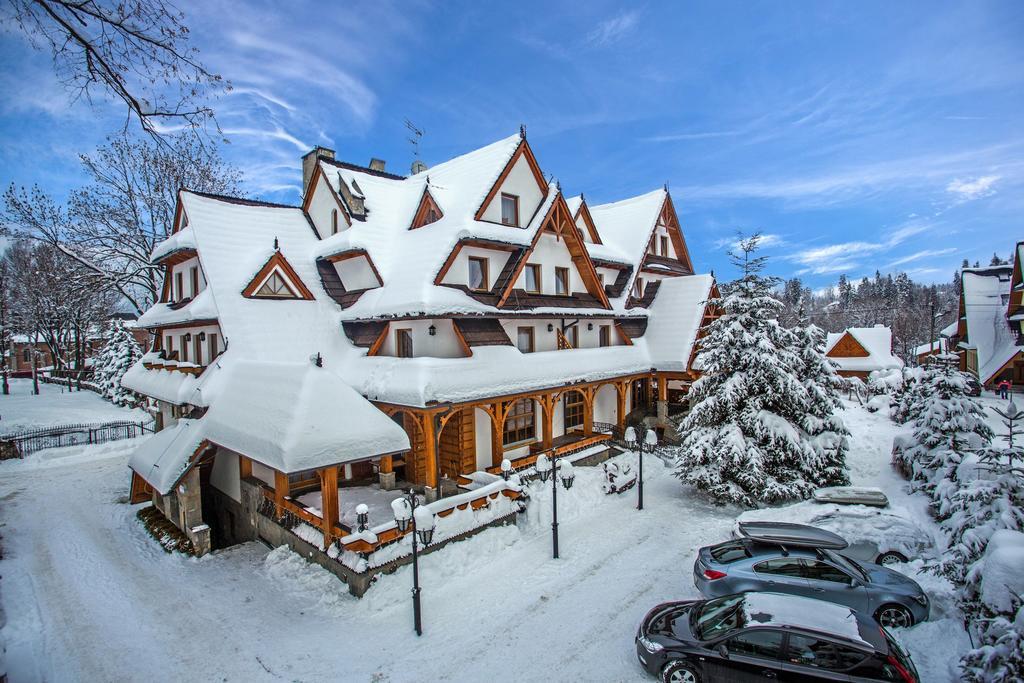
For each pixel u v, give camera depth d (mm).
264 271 19125
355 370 18594
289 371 14242
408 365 16953
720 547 11695
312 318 19812
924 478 16578
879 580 10164
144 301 37250
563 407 24125
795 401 17234
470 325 19234
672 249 32938
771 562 10664
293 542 13945
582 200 25734
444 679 9008
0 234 26922
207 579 13172
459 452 18984
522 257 19828
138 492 19359
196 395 16906
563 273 23203
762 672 7738
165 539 15516
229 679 9234
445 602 11445
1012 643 6680
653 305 28766
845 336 52719
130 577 13414
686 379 26031
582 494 17594
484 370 17875
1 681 8992
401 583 11828
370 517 14555
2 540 15898
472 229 18688
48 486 21547
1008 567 7605
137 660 9859
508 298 19797
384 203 23375
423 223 21359
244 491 16406
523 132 21344
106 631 10875
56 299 39906
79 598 12328
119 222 30797
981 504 9695
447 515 13719
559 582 12219
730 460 16609
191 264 21406
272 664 9602
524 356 19938
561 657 9469
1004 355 35406
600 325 26234
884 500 14367
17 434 28734
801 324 22500
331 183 22375
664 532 15062
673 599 11344
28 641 10531
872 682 7219
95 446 27703
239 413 14656
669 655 8500
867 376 50656
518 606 11211
